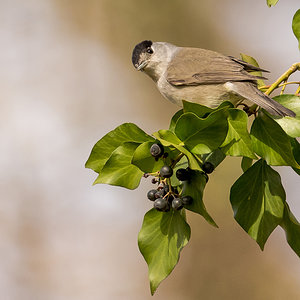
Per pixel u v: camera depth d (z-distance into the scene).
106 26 15.16
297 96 4.57
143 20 15.07
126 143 4.33
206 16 15.03
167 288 12.47
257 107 5.00
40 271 12.82
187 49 6.15
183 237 4.34
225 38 14.91
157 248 4.40
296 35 5.14
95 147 4.46
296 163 4.28
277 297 12.14
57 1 15.34
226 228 12.54
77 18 15.25
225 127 4.23
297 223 4.60
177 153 4.29
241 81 5.50
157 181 4.52
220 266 12.45
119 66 14.98
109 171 4.34
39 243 13.05
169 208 4.34
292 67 4.79
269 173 4.54
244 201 4.54
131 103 14.66
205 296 12.37
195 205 4.26
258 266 12.34
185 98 5.83
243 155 4.25
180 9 15.05
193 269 12.54
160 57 6.41
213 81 5.61
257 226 4.50
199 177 4.28
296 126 4.47
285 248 12.38
